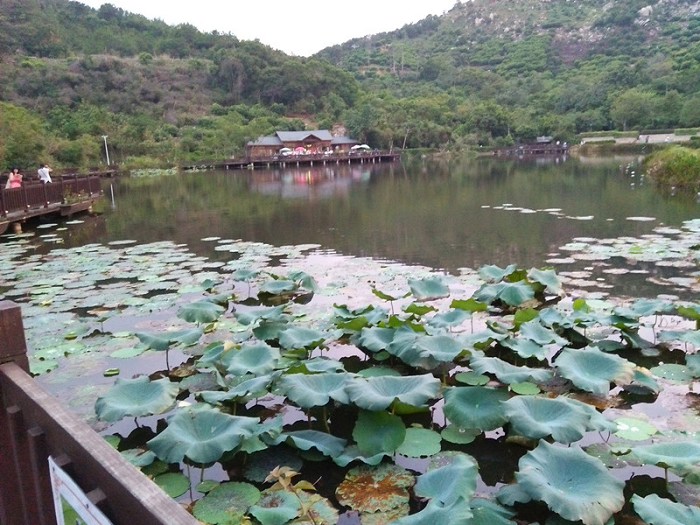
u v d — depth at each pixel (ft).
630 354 12.69
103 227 38.27
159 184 86.53
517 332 13.56
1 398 4.90
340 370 11.07
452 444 9.07
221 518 7.17
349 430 9.72
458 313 13.57
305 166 142.72
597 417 8.54
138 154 139.54
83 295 19.22
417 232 31.78
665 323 14.60
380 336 12.32
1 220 33.63
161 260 25.32
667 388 10.85
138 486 3.05
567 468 7.07
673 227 29.76
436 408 10.45
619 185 56.39
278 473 7.37
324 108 205.26
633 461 8.30
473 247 26.53
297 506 7.21
